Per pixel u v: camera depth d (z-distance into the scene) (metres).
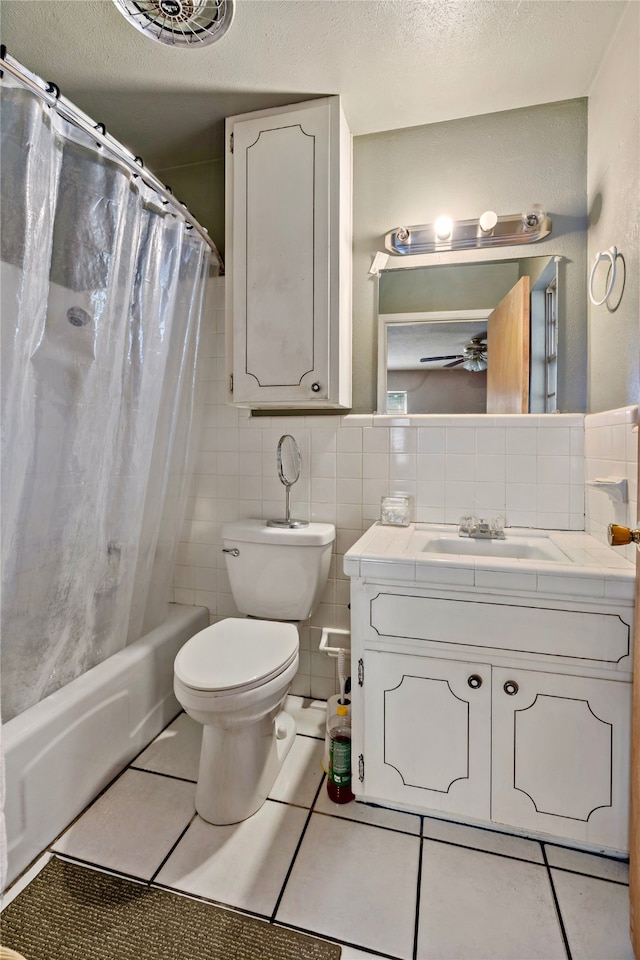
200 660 1.29
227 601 1.97
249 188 1.60
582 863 1.15
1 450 1.08
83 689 1.33
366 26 1.26
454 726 1.21
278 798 1.35
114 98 1.56
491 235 1.63
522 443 1.59
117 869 1.12
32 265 1.06
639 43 1.16
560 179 1.59
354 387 1.77
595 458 1.44
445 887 1.08
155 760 1.51
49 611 1.30
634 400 1.20
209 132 1.75
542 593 1.13
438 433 1.67
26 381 1.13
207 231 1.92
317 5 1.19
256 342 1.60
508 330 1.63
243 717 1.21
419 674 1.23
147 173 1.39
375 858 1.16
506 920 1.01
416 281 1.71
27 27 1.28
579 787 1.14
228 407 1.91
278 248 1.57
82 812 1.29
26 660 1.26
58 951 0.94
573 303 1.58
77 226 1.22
